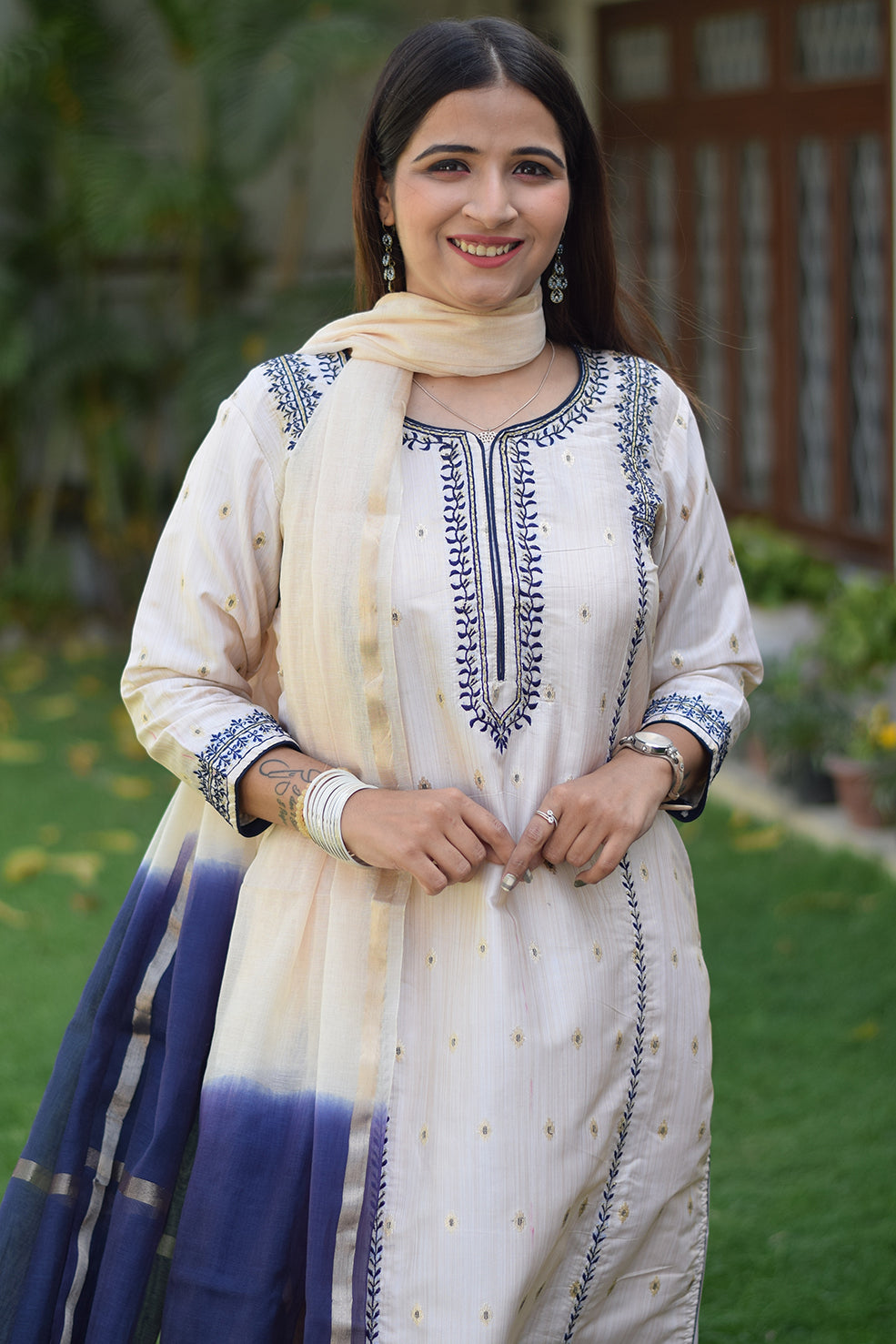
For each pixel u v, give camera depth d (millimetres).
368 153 1752
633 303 1959
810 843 4449
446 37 1656
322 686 1688
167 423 7492
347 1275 1673
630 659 1722
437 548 1644
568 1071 1640
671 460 1812
